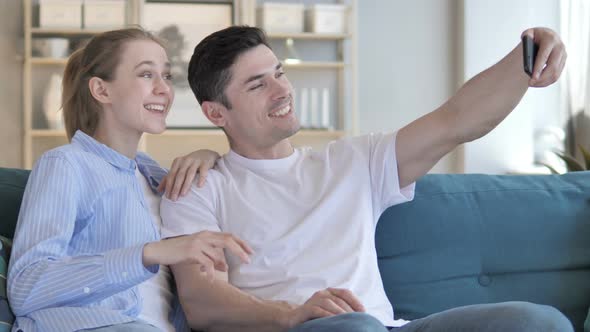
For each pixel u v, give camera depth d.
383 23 5.90
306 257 1.78
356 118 5.56
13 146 5.34
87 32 5.29
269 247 1.79
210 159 1.94
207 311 1.68
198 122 5.46
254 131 1.93
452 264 1.93
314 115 5.59
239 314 1.63
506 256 1.95
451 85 5.97
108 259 1.41
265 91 1.93
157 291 1.72
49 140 5.37
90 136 1.80
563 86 5.88
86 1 5.30
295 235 1.79
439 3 5.95
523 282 1.95
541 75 1.64
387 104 5.91
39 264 1.43
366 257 1.81
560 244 1.97
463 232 1.95
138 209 1.69
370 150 1.92
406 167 1.90
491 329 1.32
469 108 1.82
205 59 1.96
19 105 5.34
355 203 1.85
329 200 1.83
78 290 1.41
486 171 5.80
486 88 1.82
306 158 1.95
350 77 5.70
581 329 1.93
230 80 1.93
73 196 1.57
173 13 5.43
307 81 5.63
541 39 1.64
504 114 1.81
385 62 5.91
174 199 1.83
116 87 1.77
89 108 1.80
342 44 5.65
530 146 5.81
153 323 1.63
